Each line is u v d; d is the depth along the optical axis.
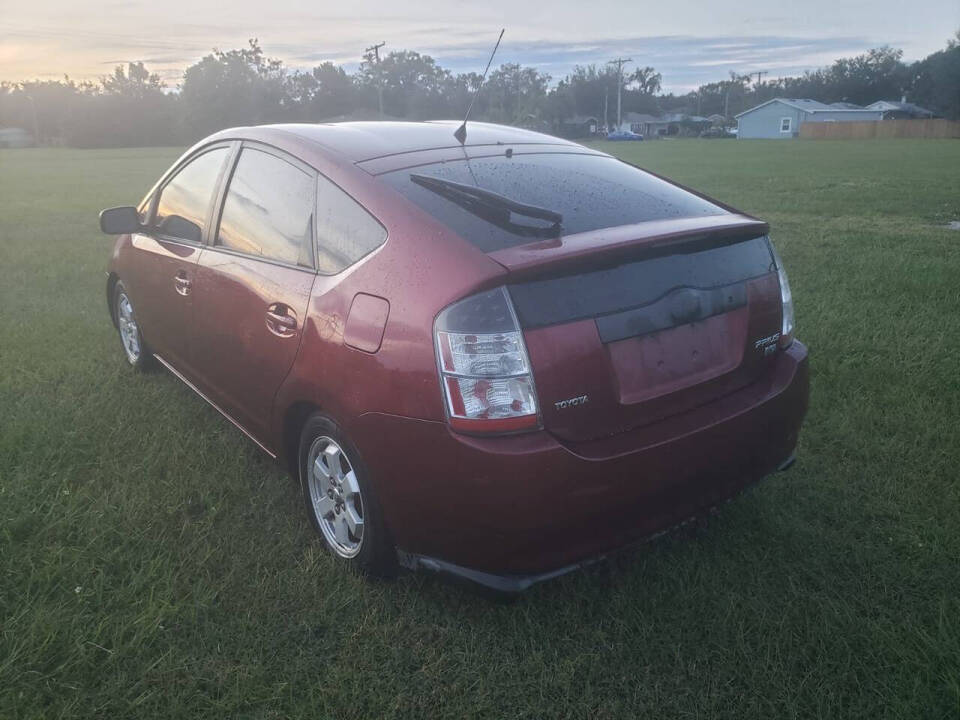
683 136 105.69
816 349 5.30
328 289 2.83
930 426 4.13
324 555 3.08
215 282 3.54
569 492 2.40
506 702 2.40
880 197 15.85
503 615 2.77
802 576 2.98
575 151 3.61
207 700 2.37
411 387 2.46
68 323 6.13
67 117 89.44
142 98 91.00
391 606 2.81
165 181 4.38
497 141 3.52
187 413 4.38
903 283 7.15
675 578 2.95
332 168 3.07
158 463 3.77
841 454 3.90
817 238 10.09
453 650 2.60
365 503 2.74
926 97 101.50
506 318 2.35
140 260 4.41
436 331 2.41
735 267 2.87
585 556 2.54
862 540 3.18
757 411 2.80
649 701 2.40
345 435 2.75
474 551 2.50
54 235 11.28
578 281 2.46
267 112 91.62
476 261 2.42
